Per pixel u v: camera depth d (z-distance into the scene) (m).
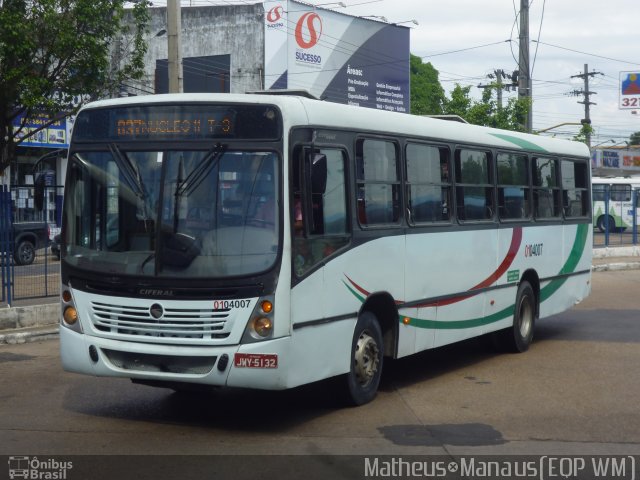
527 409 8.93
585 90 65.19
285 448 7.35
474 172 11.36
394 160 9.55
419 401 9.30
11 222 14.04
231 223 7.59
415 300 9.81
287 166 7.63
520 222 12.52
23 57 19.56
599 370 11.16
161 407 8.86
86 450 7.23
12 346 12.52
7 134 21.38
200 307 7.51
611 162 67.88
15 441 7.50
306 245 7.83
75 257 8.09
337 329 8.34
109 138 8.08
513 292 12.35
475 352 12.69
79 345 8.00
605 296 20.14
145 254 7.71
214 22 39.00
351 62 41.19
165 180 7.77
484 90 32.81
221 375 7.46
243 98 7.76
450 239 10.59
